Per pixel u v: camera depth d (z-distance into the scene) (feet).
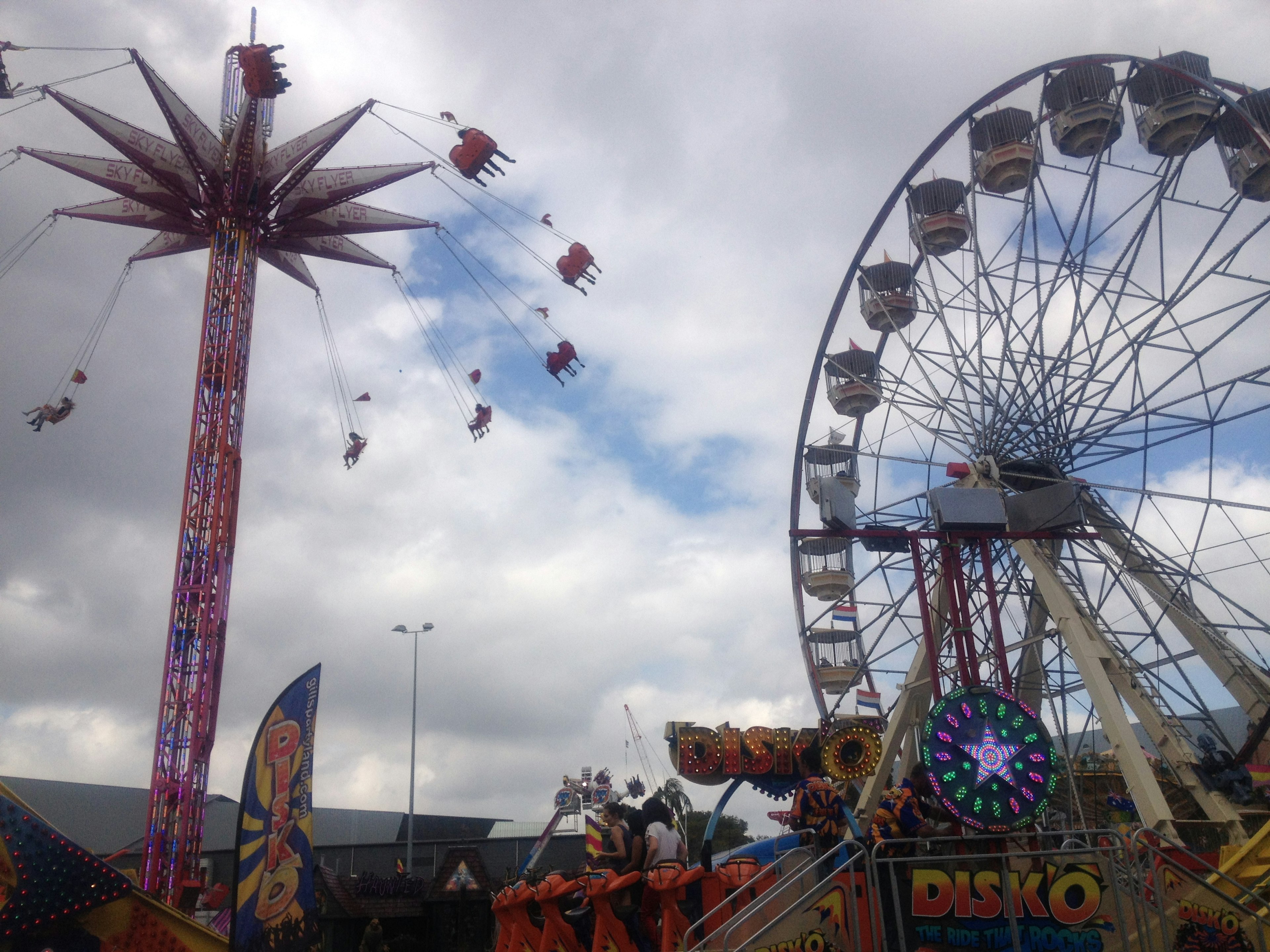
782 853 58.75
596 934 43.96
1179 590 114.52
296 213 139.44
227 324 132.46
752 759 63.67
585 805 157.17
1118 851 46.03
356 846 205.36
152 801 113.19
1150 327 119.44
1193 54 119.55
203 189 135.33
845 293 139.23
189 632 120.57
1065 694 118.21
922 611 94.17
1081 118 122.93
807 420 138.62
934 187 134.72
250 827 58.75
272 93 117.60
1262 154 111.45
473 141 111.14
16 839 47.14
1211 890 45.60
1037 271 129.29
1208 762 97.86
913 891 44.98
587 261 124.16
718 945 43.60
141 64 125.39
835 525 98.37
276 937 57.72
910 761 115.24
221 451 127.34
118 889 50.52
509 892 49.39
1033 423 126.52
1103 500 123.13
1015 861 45.60
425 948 123.24
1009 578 122.01
